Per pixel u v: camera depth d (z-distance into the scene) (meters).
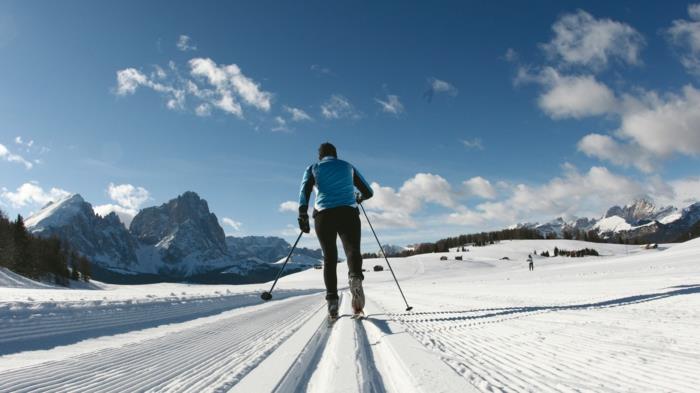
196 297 9.73
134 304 7.07
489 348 2.69
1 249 73.56
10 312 4.98
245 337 3.88
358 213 4.75
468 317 4.68
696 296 5.39
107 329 4.94
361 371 2.03
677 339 2.74
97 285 97.81
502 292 10.62
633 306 4.85
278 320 5.48
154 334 4.46
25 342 3.88
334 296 4.63
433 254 124.44
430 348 2.61
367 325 3.95
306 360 2.59
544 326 3.61
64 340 4.05
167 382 2.18
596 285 10.50
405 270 83.19
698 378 1.79
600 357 2.31
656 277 12.27
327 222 4.63
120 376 2.34
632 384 1.74
